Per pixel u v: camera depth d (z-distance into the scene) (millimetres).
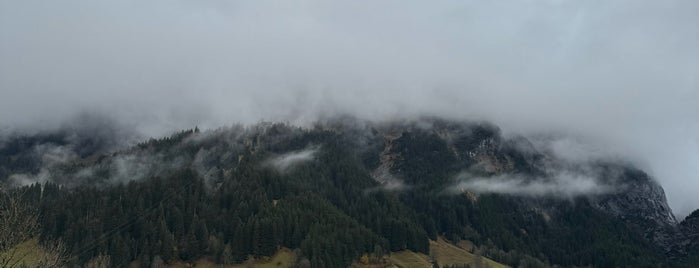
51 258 55656
